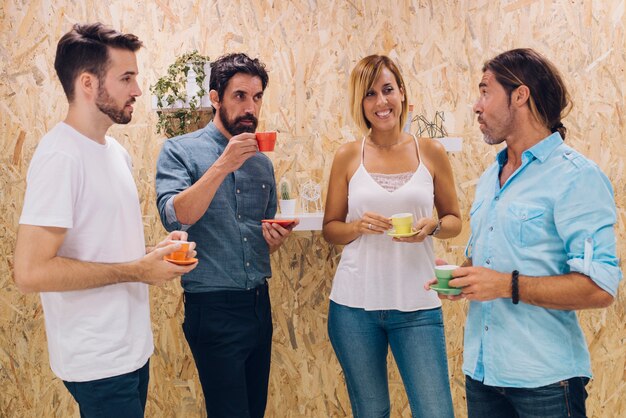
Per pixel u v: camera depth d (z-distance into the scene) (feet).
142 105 8.27
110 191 5.11
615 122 8.20
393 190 6.79
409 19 8.12
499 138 4.87
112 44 4.96
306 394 8.55
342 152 7.25
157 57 8.21
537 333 4.54
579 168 4.41
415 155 7.07
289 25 8.15
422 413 6.57
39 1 8.25
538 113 4.67
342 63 8.18
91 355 4.93
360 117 7.09
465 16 8.09
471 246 5.37
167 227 6.34
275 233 6.54
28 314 8.59
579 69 8.13
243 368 6.58
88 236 4.98
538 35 8.07
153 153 8.30
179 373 8.51
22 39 8.31
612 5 8.05
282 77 8.21
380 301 6.63
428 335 6.62
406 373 6.68
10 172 8.47
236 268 6.54
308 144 8.29
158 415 8.59
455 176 8.30
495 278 4.54
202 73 7.65
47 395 8.67
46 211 4.65
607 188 4.41
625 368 8.46
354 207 6.89
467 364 5.03
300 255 8.41
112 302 5.05
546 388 4.49
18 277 4.60
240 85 6.50
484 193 5.11
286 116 8.26
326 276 8.42
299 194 8.34
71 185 4.79
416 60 8.16
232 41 8.18
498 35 8.09
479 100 4.97
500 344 4.68
